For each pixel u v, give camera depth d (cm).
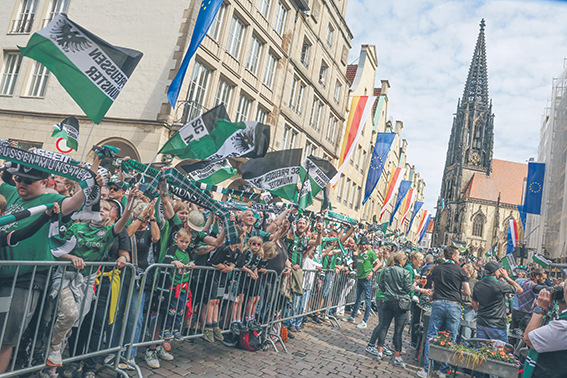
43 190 363
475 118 9300
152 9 1480
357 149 3394
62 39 447
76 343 395
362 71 3291
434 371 632
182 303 527
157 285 505
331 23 2531
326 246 959
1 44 1691
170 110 1373
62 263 356
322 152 2655
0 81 1675
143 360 507
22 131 1558
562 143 2286
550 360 318
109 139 1424
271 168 739
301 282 749
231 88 1680
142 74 1438
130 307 464
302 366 589
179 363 513
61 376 410
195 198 510
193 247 546
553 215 2369
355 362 665
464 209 8706
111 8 1545
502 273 768
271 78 1958
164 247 505
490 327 624
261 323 655
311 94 2384
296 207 650
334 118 2834
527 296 803
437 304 665
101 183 376
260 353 616
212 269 564
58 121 1516
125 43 1491
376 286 1223
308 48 2292
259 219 726
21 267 337
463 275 662
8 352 329
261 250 611
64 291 366
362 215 3694
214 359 552
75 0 1598
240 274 602
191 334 593
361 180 3569
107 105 472
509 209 8606
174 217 514
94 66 462
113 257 441
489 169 9006
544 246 2423
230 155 604
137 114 1412
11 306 329
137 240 475
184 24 1428
